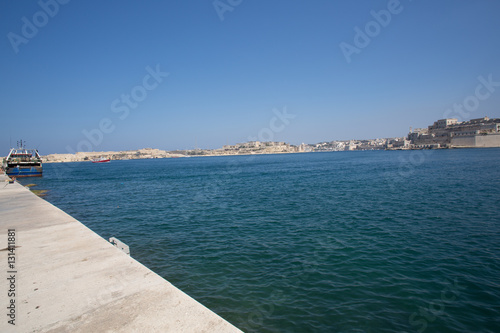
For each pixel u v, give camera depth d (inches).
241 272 378.9
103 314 139.3
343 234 547.5
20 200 625.9
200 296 315.3
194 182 1878.7
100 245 256.1
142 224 689.6
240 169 3351.4
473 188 1119.6
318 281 347.6
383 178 1656.0
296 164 3981.3
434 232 548.4
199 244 509.4
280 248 474.3
